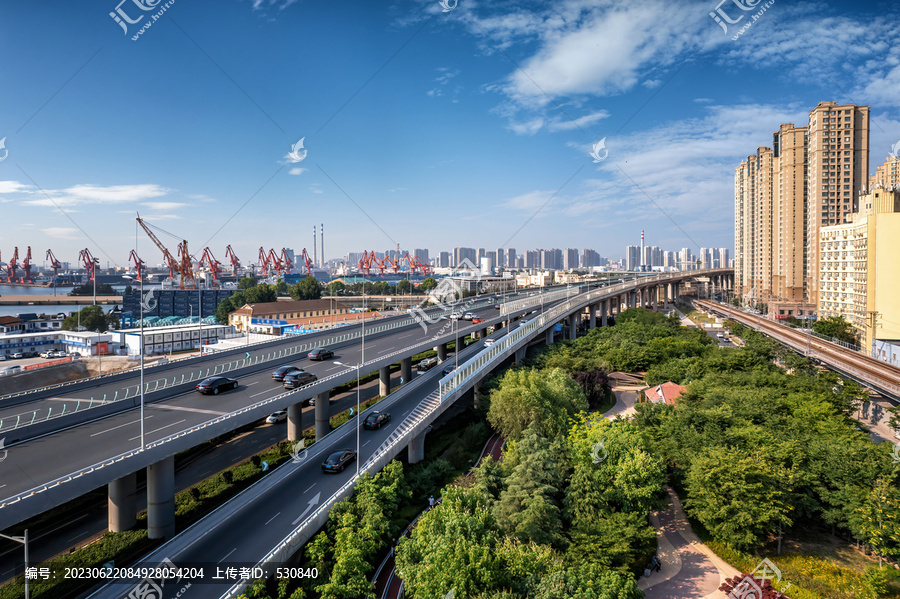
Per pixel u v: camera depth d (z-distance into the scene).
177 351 142.62
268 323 158.62
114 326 179.75
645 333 128.38
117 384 60.88
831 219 176.00
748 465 46.25
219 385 59.56
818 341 121.69
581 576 33.78
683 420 60.38
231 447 69.38
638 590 35.84
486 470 52.00
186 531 39.81
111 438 43.72
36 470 36.97
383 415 63.69
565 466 51.28
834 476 49.00
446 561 32.28
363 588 35.56
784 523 48.19
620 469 46.44
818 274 168.88
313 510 42.97
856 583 42.81
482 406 80.31
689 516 52.03
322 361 77.38
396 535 47.75
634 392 99.00
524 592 32.16
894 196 126.62
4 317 170.12
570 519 45.69
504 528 43.41
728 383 80.44
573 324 149.25
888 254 119.75
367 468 48.78
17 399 53.31
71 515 50.31
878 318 121.31
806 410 66.88
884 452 49.84
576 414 70.75
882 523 43.88
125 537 42.84
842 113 173.00
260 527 40.38
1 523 29.33
